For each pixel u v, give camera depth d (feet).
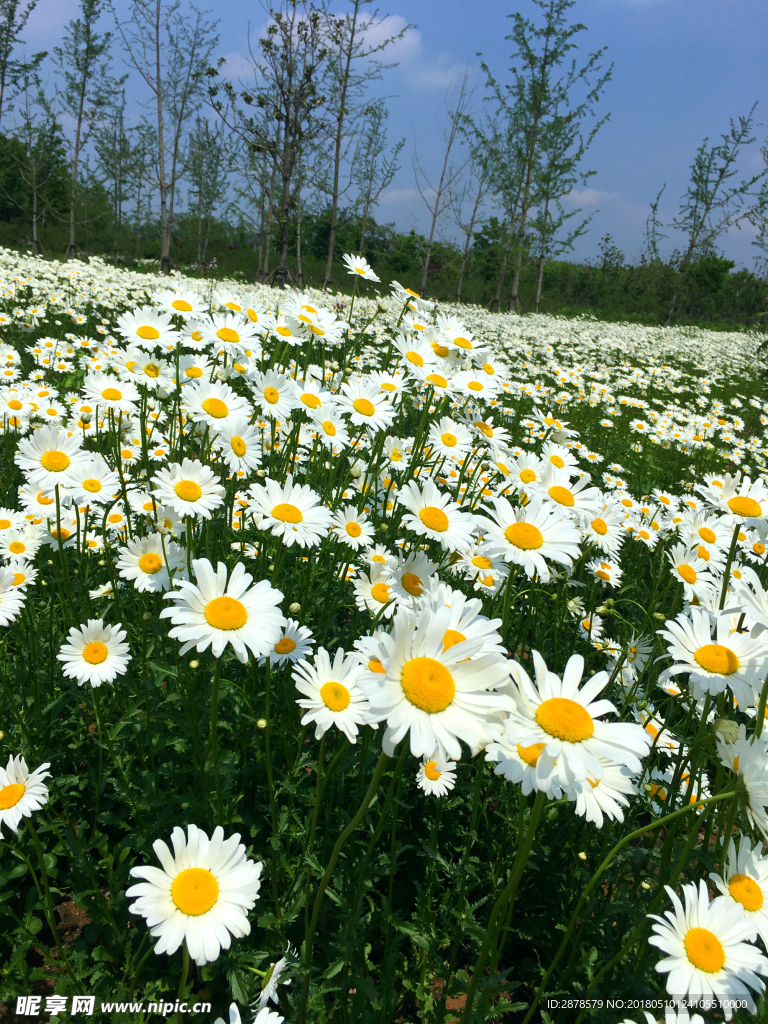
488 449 13.74
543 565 7.55
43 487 10.32
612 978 7.66
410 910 8.89
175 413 13.05
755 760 6.08
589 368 47.03
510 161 111.04
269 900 8.27
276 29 71.36
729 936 5.70
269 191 88.17
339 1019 7.31
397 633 5.10
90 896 8.11
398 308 45.39
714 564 12.67
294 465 13.32
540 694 5.53
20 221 156.04
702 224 127.34
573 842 9.11
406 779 8.91
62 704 9.69
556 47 106.11
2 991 7.40
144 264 107.04
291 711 9.36
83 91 113.91
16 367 23.21
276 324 14.79
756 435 36.70
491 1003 7.72
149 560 10.24
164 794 8.57
